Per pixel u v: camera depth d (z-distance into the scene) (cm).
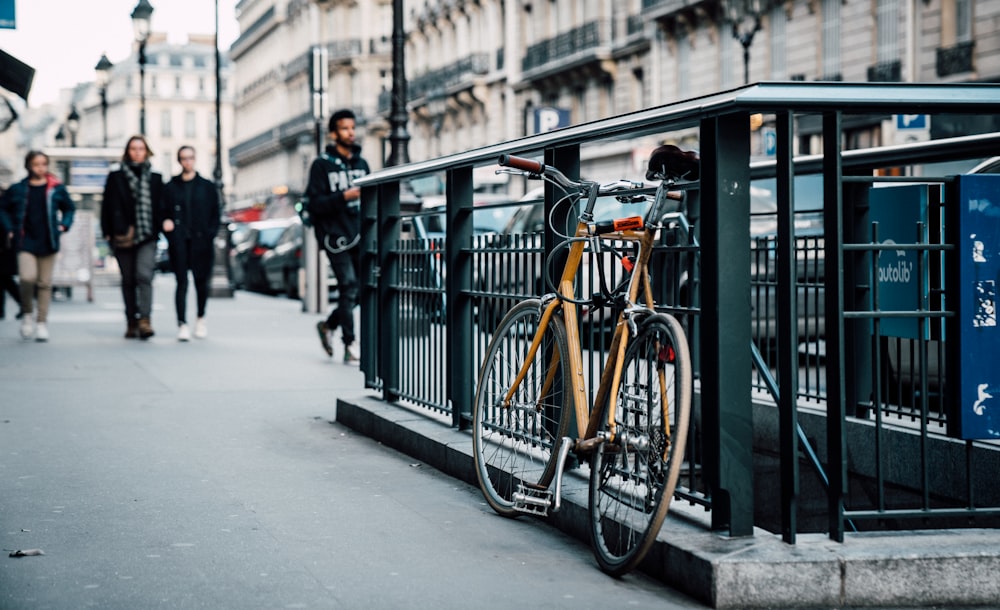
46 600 391
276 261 2770
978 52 2552
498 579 421
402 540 475
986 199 432
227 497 552
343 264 1132
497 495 525
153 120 14100
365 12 7562
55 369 1063
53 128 15562
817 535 421
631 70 4169
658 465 413
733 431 419
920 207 534
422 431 650
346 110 1110
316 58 2156
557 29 4709
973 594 396
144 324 1372
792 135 404
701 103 416
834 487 413
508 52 5138
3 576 419
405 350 735
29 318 1367
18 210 1355
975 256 432
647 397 428
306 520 507
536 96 4938
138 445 688
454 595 402
